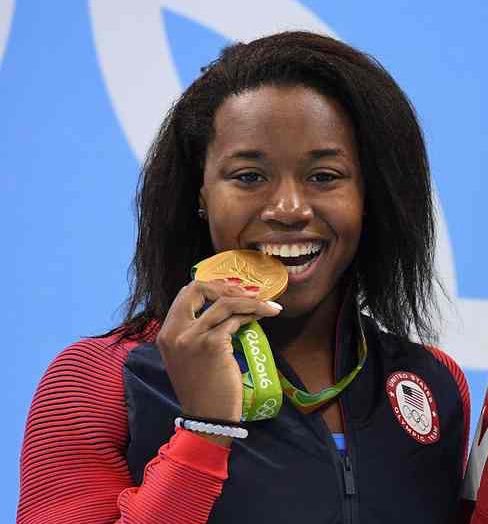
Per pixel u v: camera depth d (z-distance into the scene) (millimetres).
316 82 4992
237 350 4914
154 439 4887
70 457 4863
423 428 5285
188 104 5227
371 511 5004
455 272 9258
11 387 8812
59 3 9125
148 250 5406
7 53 9023
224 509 4824
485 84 9523
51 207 8961
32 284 8883
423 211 5430
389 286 5559
